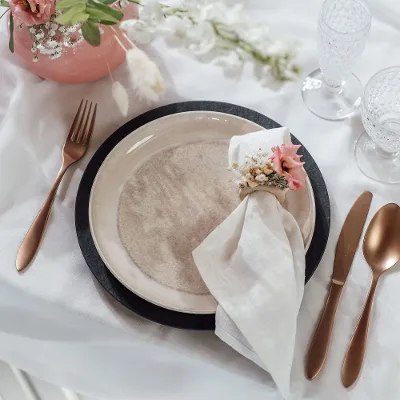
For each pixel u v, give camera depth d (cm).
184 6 87
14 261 77
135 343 73
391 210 75
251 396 74
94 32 68
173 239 75
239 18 88
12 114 84
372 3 88
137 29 83
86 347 78
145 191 78
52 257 77
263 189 70
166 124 79
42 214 78
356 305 72
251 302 66
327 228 73
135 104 85
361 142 82
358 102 84
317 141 82
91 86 87
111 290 70
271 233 68
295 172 65
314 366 68
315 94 85
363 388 68
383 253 73
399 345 70
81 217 75
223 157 79
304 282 68
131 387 80
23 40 76
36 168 83
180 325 68
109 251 73
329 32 74
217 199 77
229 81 86
